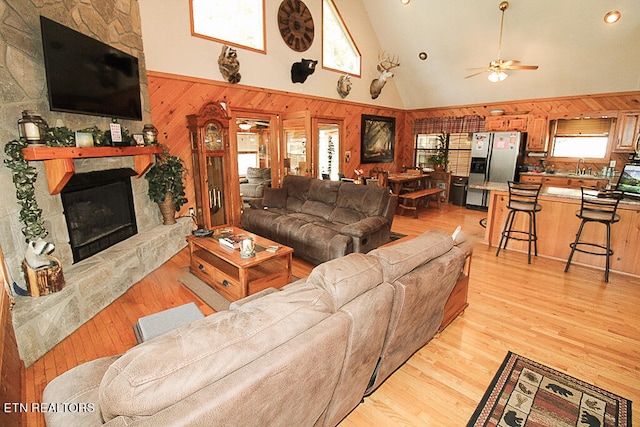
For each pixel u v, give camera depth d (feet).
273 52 18.35
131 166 12.50
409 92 27.43
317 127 20.43
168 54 14.37
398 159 29.66
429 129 28.04
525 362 7.30
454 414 5.94
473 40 20.30
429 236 6.75
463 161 27.22
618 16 15.83
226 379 2.98
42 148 7.95
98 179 10.37
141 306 9.60
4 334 5.67
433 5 19.49
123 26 12.03
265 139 27.09
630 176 12.44
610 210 11.34
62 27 8.75
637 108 18.92
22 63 8.23
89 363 4.40
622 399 6.27
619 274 12.20
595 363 7.29
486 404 6.15
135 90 12.18
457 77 23.70
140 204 13.10
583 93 20.36
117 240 11.51
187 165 15.79
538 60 19.79
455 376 6.89
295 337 3.59
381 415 5.93
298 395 3.66
